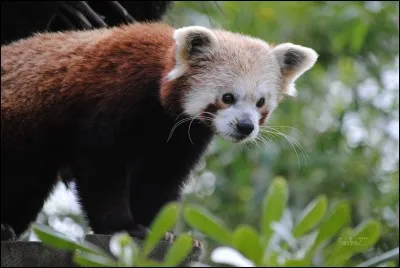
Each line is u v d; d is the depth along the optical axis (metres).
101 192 9.77
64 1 12.12
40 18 12.44
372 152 18.12
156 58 10.01
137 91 9.81
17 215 10.89
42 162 10.34
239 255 6.36
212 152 17.53
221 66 10.24
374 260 6.79
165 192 10.92
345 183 17.27
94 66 9.85
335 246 6.39
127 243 6.38
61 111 9.87
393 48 18.70
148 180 10.86
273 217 6.25
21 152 10.09
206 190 18.44
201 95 10.14
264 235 6.25
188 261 8.20
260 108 10.40
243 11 17.77
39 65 10.09
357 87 18.98
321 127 18.67
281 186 6.27
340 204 6.21
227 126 10.04
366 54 18.75
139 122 9.95
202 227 6.09
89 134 9.70
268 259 6.23
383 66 19.00
